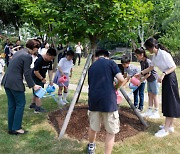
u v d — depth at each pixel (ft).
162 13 66.18
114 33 17.80
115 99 12.80
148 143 15.53
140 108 21.70
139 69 20.15
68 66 22.49
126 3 16.49
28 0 27.32
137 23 17.51
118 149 14.71
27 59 15.74
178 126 18.12
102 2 15.88
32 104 21.58
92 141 13.88
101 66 13.05
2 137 15.96
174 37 72.18
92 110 12.78
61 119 18.92
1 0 50.08
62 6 16.28
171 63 15.71
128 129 17.15
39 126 17.72
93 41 18.24
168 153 14.52
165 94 16.19
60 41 18.80
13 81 15.71
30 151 14.38
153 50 16.19
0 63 28.96
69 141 15.55
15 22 55.72
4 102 23.45
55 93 26.81
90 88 13.01
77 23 15.93
